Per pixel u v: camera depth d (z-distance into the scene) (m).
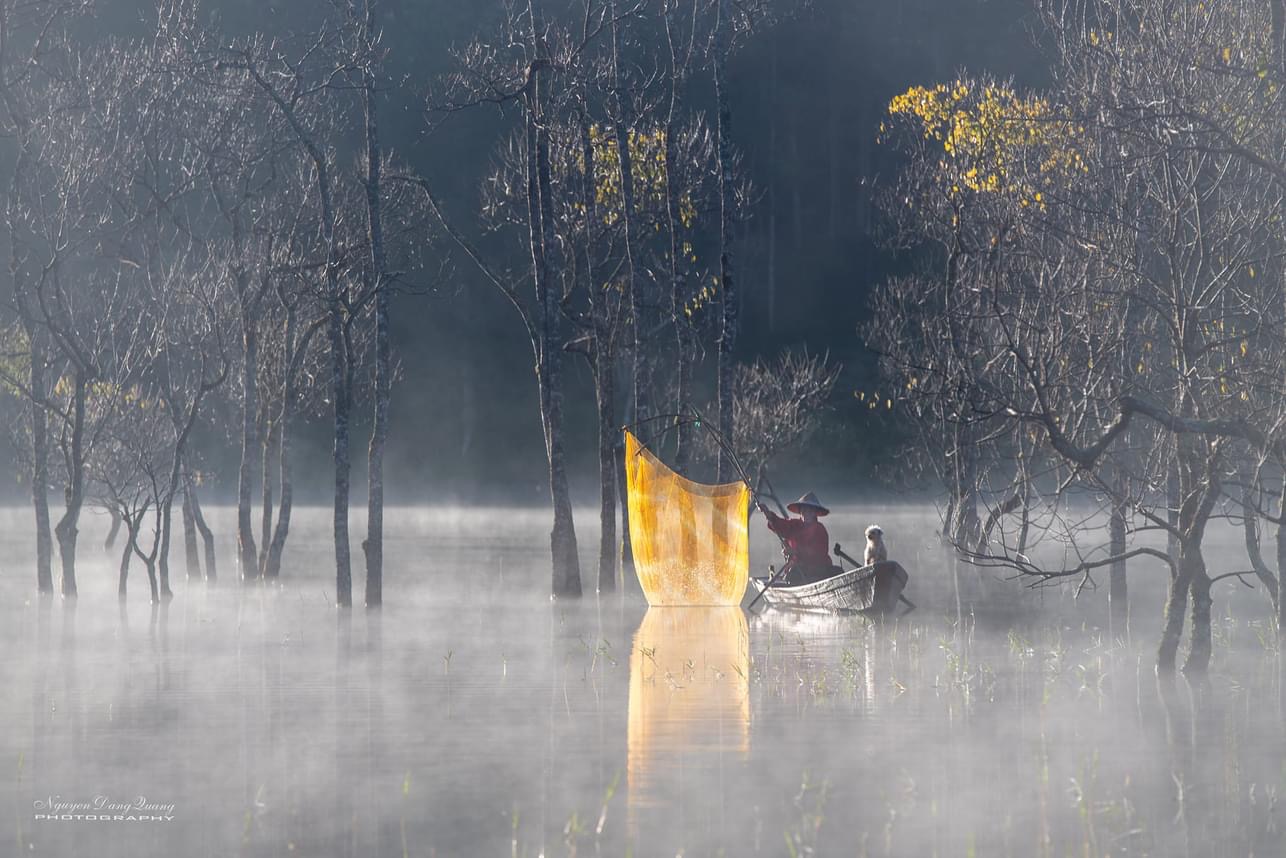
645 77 97.44
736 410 118.25
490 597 77.00
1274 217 43.31
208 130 76.31
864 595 63.28
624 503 97.38
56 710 38.09
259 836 25.38
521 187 95.12
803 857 23.80
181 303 82.31
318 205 85.50
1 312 91.19
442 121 81.06
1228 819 25.86
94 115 73.44
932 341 68.00
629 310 93.44
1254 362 39.59
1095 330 47.91
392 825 26.00
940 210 68.38
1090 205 46.72
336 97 88.50
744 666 47.31
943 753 31.73
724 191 85.75
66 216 69.75
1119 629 57.31
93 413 86.94
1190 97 37.00
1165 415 36.44
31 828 25.94
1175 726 34.81
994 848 24.22
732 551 75.31
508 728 35.28
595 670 46.25
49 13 71.81
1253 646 50.41
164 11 80.44
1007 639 54.56
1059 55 55.38
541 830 25.61
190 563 85.31
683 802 27.50
